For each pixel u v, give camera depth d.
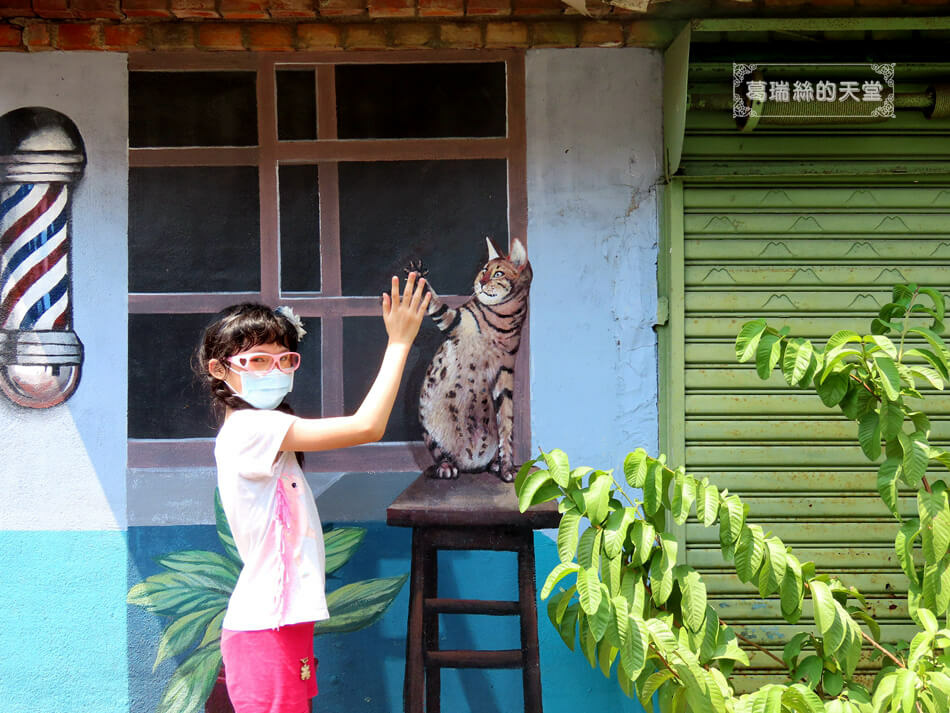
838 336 2.63
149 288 3.20
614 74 3.22
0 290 3.18
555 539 3.18
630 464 2.67
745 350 2.63
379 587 3.18
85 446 3.18
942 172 3.19
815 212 3.22
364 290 3.22
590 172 3.22
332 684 3.16
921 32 3.25
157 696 3.15
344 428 2.33
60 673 3.15
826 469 3.19
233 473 2.34
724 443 3.19
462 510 3.15
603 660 2.77
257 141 3.21
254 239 3.21
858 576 3.19
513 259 3.21
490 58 3.22
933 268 3.23
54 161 3.19
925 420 2.67
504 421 3.20
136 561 3.17
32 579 3.16
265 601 2.31
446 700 3.17
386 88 3.22
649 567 2.71
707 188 3.20
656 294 3.23
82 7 3.10
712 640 2.65
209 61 3.21
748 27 3.04
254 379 2.41
